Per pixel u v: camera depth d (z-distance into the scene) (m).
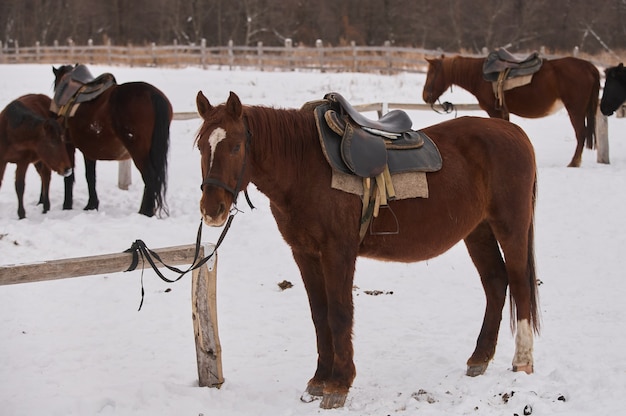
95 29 45.91
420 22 41.25
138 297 6.57
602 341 5.25
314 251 4.34
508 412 4.09
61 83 9.88
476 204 4.68
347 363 4.29
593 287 6.63
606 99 12.14
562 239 8.19
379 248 4.46
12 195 10.88
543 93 12.11
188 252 4.44
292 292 6.77
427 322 5.95
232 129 3.94
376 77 21.72
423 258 4.61
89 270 4.07
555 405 4.17
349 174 4.24
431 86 12.97
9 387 4.60
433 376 4.78
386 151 4.39
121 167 11.33
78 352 5.30
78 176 12.21
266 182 4.21
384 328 5.82
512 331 4.81
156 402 4.38
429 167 4.50
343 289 4.24
